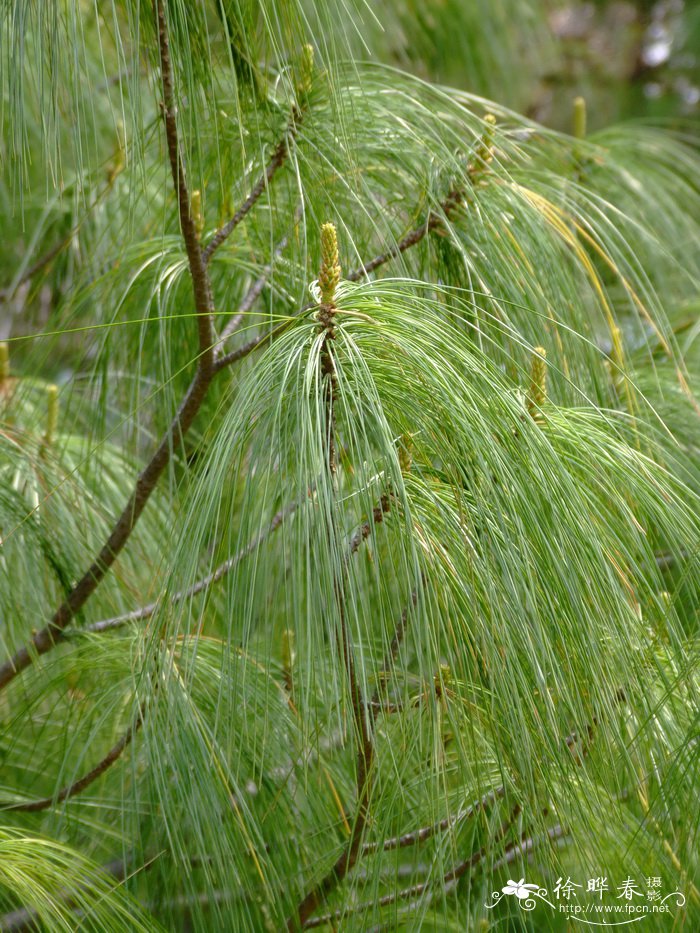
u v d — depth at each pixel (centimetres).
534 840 130
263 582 120
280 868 141
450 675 130
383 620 121
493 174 150
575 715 124
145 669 129
